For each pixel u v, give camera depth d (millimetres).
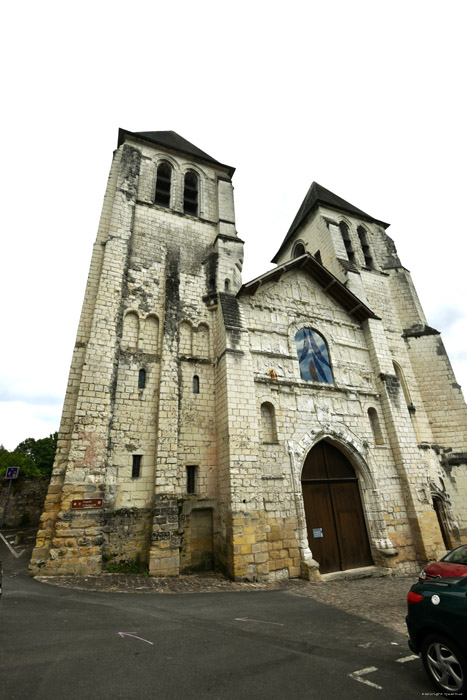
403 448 17641
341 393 17703
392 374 19469
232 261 18984
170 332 15820
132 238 18047
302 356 17844
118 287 15961
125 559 12109
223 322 16109
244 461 13641
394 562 15133
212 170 23906
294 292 19422
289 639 6531
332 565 14609
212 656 5520
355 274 23734
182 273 18141
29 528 24500
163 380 14727
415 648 4910
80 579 10727
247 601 9461
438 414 20969
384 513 16156
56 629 6352
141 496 13125
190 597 9664
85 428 12789
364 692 4551
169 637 6250
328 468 16500
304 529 13766
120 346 15141
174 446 13820
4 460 41469
